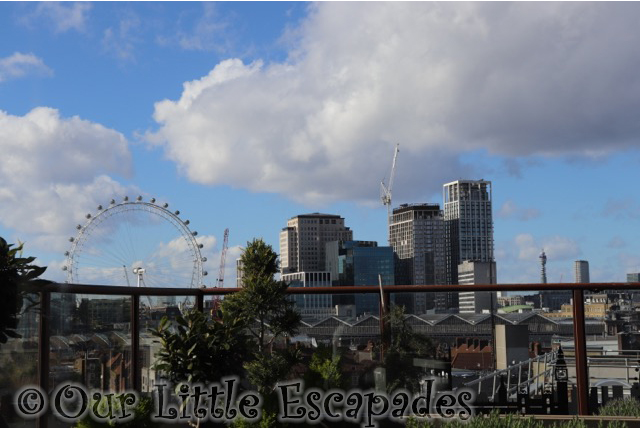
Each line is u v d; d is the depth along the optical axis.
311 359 5.84
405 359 5.94
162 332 5.67
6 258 4.00
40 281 4.24
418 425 5.36
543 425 5.46
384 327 6.05
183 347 5.63
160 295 5.86
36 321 4.45
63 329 4.76
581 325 6.13
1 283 3.96
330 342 5.98
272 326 5.95
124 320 5.62
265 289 5.90
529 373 6.05
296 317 5.98
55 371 4.68
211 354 5.62
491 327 6.07
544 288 6.19
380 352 5.96
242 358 5.74
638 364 6.04
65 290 4.70
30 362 4.39
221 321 5.87
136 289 5.67
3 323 4.04
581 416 5.70
